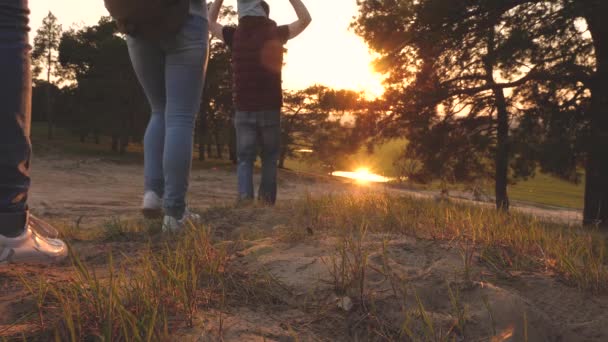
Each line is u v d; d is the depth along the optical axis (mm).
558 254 2031
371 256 1938
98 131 49000
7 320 1270
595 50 13570
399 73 17359
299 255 1996
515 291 1705
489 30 14594
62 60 50656
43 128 61719
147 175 3012
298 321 1414
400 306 1527
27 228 1801
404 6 16562
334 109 17406
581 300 1675
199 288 1560
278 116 4992
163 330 1197
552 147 13281
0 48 1690
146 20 2582
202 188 22062
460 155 16375
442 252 2043
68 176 23188
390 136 17281
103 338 1082
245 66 4820
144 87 3027
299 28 4871
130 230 3158
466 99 16188
